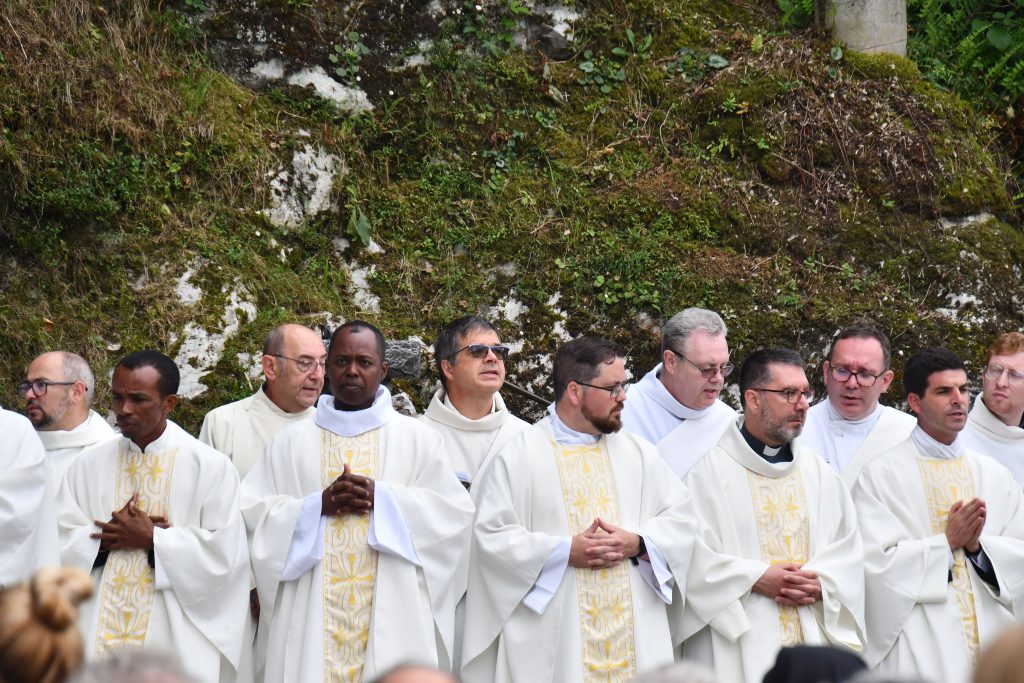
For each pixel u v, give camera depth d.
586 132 21.53
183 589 11.90
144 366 12.41
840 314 20.05
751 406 13.15
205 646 11.97
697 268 20.23
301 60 20.52
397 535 12.24
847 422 14.83
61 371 13.95
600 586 12.34
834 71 22.33
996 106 24.52
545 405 19.33
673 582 12.62
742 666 12.44
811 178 21.47
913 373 13.76
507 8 21.77
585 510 12.72
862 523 13.53
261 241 19.06
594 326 19.78
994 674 5.09
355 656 12.14
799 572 12.53
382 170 20.44
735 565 12.57
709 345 14.04
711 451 13.41
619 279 20.03
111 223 18.31
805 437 14.94
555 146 21.14
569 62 22.11
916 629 12.98
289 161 19.75
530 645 12.26
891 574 13.05
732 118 21.81
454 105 21.05
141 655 5.23
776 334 19.88
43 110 18.30
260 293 18.52
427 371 18.91
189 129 19.27
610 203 20.72
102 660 5.31
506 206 20.42
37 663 5.65
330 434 12.98
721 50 22.59
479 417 14.32
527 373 19.48
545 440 13.01
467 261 19.95
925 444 13.81
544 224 20.34
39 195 17.91
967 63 24.64
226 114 19.72
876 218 21.19
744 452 13.19
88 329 17.62
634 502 12.87
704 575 12.64
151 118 19.12
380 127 20.66
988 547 13.12
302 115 20.28
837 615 12.52
